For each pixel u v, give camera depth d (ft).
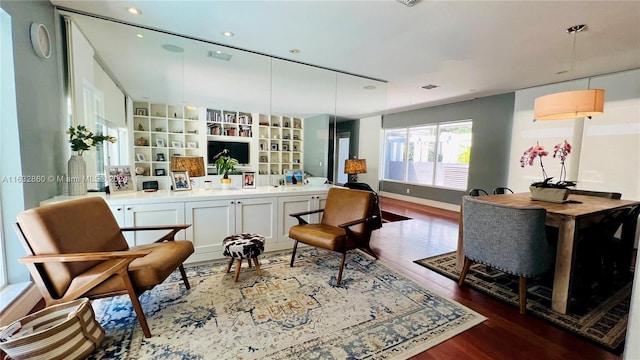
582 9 7.28
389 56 11.09
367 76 13.70
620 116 12.30
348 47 10.28
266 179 14.53
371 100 16.46
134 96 11.43
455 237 13.10
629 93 12.04
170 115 12.23
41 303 6.65
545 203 8.27
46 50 7.37
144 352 5.04
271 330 5.73
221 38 9.72
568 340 5.64
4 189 6.28
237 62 11.89
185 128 12.60
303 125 15.64
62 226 5.52
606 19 7.77
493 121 17.72
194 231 8.97
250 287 7.57
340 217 9.61
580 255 7.54
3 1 5.78
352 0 7.14
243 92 13.91
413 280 8.30
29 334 4.57
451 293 7.54
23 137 6.45
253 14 8.00
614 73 12.45
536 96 15.20
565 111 8.31
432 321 6.19
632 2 6.88
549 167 14.74
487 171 18.12
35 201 6.91
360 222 8.53
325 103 16.06
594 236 7.39
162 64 11.75
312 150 16.01
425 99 19.03
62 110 8.41
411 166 23.72
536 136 15.26
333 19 8.18
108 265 5.78
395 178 25.21
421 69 12.60
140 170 11.43
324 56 11.21
